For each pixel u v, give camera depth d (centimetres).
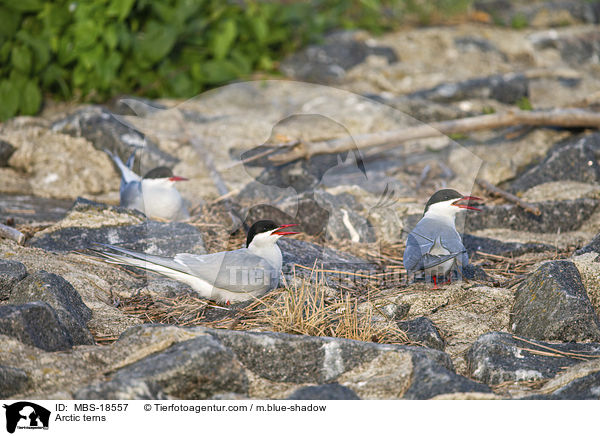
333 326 583
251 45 1519
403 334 572
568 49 1722
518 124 1130
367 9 1816
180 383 456
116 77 1336
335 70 1538
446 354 512
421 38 1717
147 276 681
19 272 606
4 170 1090
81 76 1301
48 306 518
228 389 472
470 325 606
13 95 1223
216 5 1466
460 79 1484
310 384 495
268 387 491
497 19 1870
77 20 1273
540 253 791
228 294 611
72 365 473
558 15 1911
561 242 823
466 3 1889
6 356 468
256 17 1520
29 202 985
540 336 568
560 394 466
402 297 643
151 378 447
